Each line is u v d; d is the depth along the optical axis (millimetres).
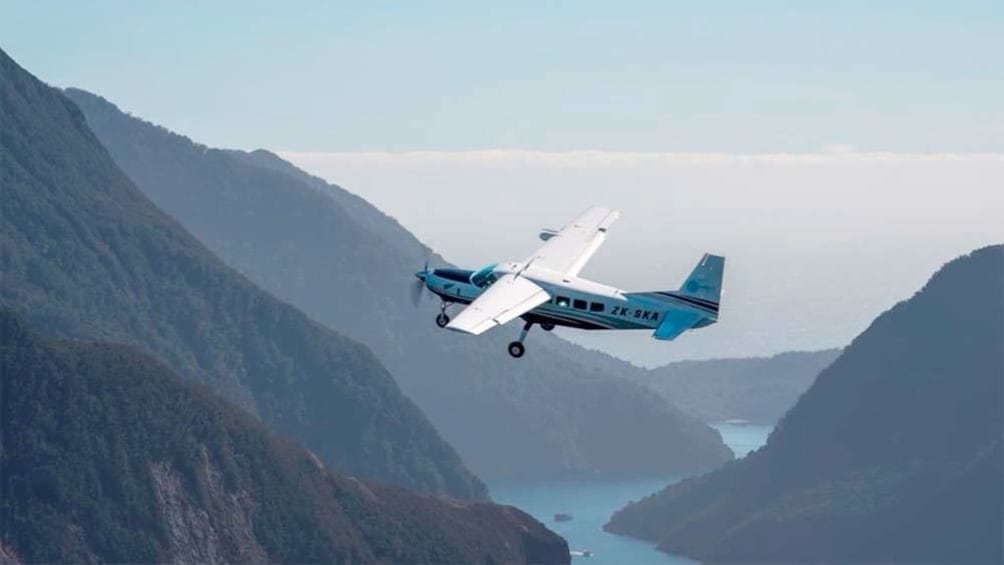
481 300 185375
